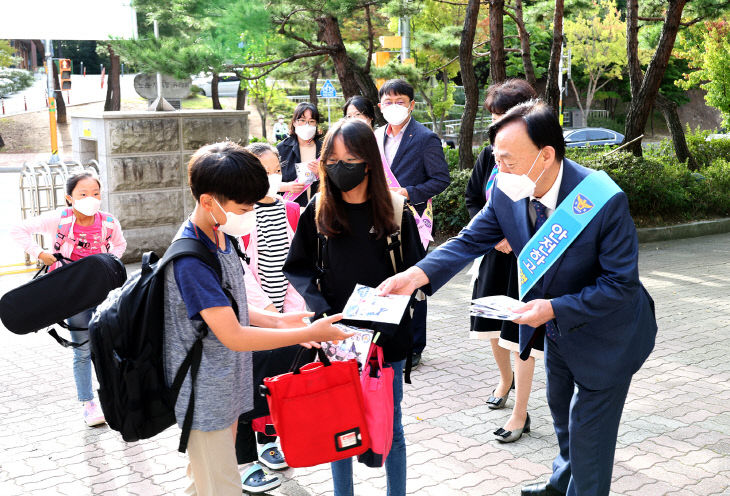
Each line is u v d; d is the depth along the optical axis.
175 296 2.47
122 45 9.84
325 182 2.92
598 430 2.78
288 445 2.73
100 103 44.25
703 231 11.97
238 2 10.64
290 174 6.11
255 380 3.36
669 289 8.05
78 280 3.79
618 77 43.91
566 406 3.15
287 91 32.78
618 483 3.69
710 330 6.44
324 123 28.89
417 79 13.60
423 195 5.18
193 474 2.69
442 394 4.99
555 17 12.23
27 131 37.62
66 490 3.74
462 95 39.66
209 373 2.53
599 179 2.61
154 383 2.52
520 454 4.05
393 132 5.37
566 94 45.12
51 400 5.02
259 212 3.99
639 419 4.50
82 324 4.45
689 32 24.06
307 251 3.12
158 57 9.72
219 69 10.22
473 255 3.06
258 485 3.65
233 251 2.67
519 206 2.82
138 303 2.48
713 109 48.44
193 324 2.49
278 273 4.01
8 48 39.12
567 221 2.60
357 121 2.87
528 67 12.91
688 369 5.42
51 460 4.09
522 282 2.75
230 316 2.42
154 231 9.45
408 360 3.10
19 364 5.81
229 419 2.59
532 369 4.13
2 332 6.68
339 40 12.22
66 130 38.56
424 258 3.03
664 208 12.06
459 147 12.23
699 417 4.52
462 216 10.94
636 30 13.30
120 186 9.14
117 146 9.04
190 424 2.53
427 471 3.85
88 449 4.24
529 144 2.55
